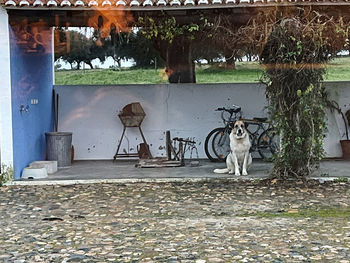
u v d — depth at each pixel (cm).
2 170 839
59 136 1010
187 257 477
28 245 522
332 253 482
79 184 839
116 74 1280
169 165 988
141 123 1120
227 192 757
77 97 1128
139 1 779
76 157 1125
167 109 1124
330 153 1102
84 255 489
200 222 598
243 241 523
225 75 1213
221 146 1073
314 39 757
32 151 956
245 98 1119
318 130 808
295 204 679
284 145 808
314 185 795
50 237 548
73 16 827
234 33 799
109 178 864
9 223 606
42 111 1034
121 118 1093
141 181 851
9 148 838
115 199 725
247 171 905
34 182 839
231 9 799
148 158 1061
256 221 598
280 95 791
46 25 859
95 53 1222
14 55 859
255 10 790
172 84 1123
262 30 768
